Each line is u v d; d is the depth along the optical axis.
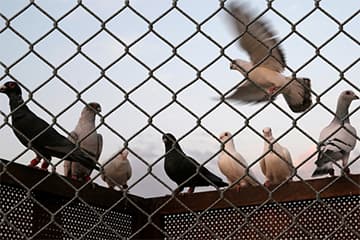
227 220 5.14
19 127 4.54
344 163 5.07
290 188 4.87
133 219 5.46
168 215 5.44
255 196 5.02
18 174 4.33
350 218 4.66
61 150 4.45
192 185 5.64
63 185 4.71
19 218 4.36
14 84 4.74
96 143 5.92
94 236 5.06
